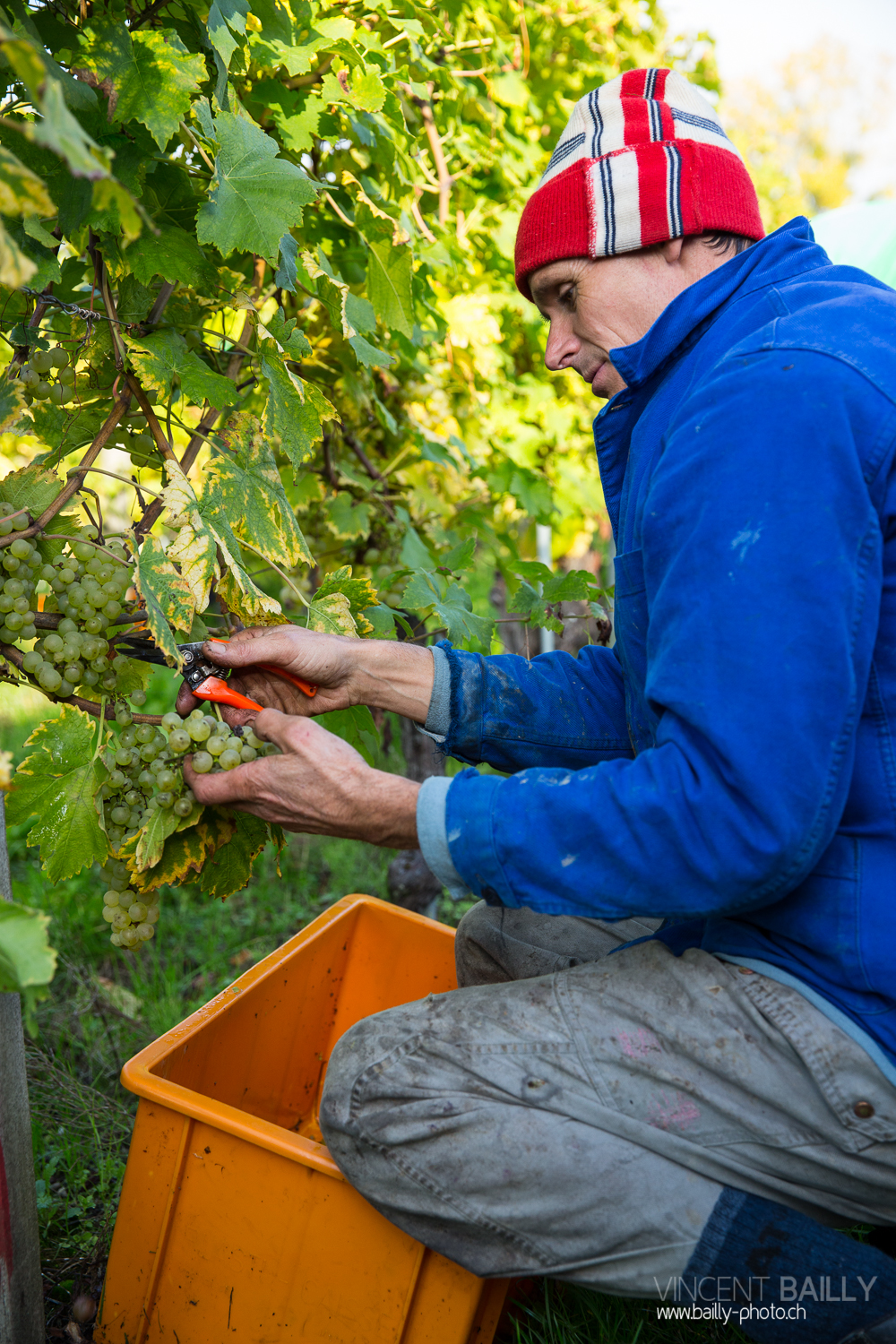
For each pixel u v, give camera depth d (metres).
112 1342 1.44
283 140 1.75
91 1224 1.76
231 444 1.54
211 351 1.72
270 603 1.43
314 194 1.42
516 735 1.67
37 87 0.83
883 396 1.11
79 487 1.36
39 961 0.94
